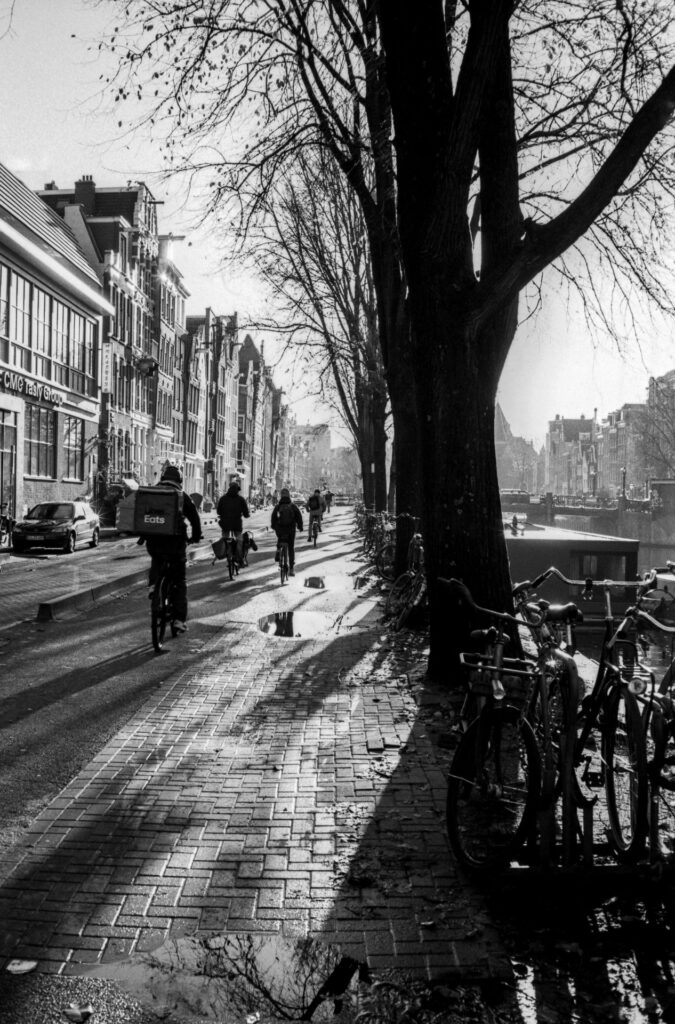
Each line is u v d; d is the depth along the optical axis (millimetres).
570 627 4000
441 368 6996
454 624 7316
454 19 8906
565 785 3652
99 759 5316
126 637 9773
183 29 7824
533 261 6234
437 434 7094
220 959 3062
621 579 13734
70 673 7836
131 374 48562
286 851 3984
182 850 3980
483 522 7090
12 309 31328
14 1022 2689
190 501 9336
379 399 23625
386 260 12148
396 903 3514
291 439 144000
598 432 131375
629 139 5684
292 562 17156
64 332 37188
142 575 16172
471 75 6070
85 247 43719
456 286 6758
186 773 5070
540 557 13641
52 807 4500
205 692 7129
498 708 3896
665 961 3156
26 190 36500
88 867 3791
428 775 5051
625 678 3887
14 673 7816
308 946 3180
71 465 38781
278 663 8367
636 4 7512
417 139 6734
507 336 7297
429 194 6770
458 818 3859
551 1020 2793
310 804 4578
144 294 52188
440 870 3824
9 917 3342
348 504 112500
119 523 11516
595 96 8453
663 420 72562
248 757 5391
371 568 18859
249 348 112188
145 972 2984
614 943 3266
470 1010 2830
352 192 16562
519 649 7102
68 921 3318
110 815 4402
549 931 3334
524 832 3662
